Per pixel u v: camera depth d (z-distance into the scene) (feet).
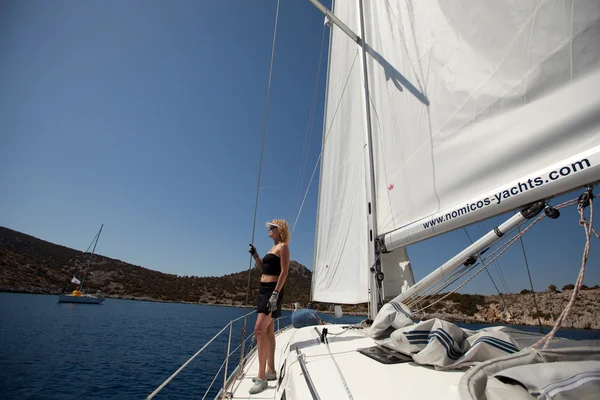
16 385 49.29
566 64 6.00
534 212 6.23
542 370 3.71
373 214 11.21
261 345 9.60
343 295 15.31
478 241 7.68
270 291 9.87
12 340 87.20
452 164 8.30
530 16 6.55
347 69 17.47
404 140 10.17
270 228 10.81
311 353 7.95
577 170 5.32
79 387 49.52
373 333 8.27
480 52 7.65
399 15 10.81
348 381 5.64
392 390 5.13
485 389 3.96
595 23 5.61
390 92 11.09
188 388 47.83
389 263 11.83
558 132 6.09
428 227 8.68
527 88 6.63
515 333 6.80
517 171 6.77
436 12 9.02
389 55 11.29
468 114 7.93
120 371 59.31
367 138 11.91
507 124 7.00
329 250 17.20
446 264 8.46
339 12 19.27
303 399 5.37
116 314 184.65
